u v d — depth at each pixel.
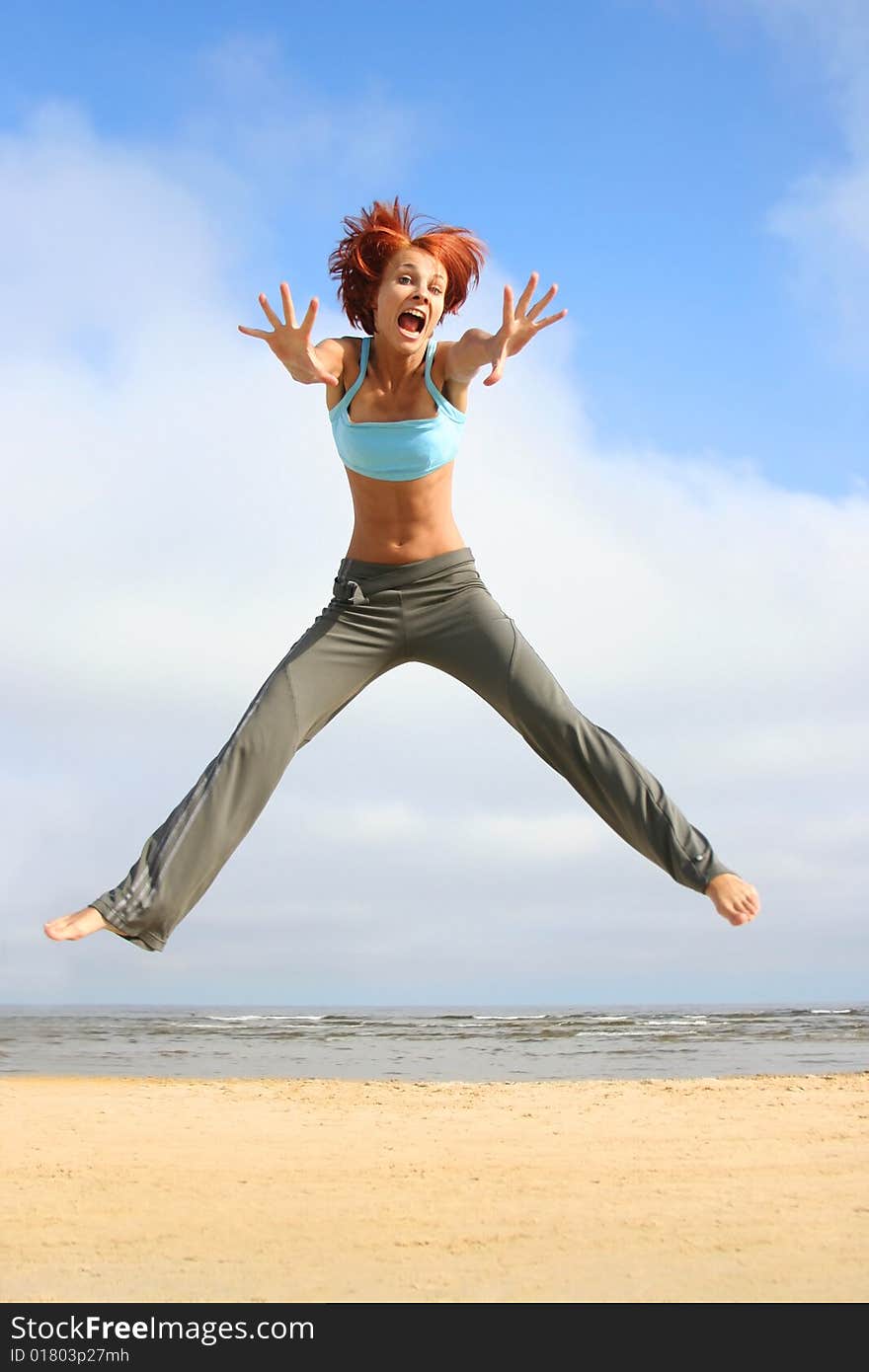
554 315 4.32
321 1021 46.44
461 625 4.76
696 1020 44.91
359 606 4.77
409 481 4.71
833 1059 18.20
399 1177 5.99
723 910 4.38
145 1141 7.39
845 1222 4.80
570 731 4.64
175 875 4.41
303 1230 4.74
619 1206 5.16
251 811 4.57
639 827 4.56
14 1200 5.39
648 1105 9.38
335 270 4.80
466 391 4.70
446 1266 4.16
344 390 4.66
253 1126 8.17
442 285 4.64
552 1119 8.48
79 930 4.25
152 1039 26.70
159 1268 4.18
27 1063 17.55
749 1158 6.52
